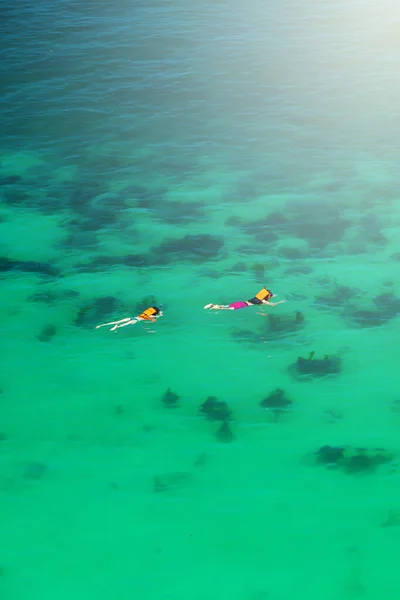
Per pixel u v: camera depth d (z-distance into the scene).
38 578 16.45
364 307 23.50
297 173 30.39
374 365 21.47
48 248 26.55
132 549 17.00
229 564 16.66
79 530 17.44
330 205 28.52
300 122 33.59
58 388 21.16
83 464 18.97
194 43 39.91
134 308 23.75
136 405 20.58
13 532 17.39
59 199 29.12
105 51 38.97
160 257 25.95
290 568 16.53
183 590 16.16
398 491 18.03
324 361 21.62
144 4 44.34
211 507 17.84
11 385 21.23
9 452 19.31
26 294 24.39
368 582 16.22
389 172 30.30
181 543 17.09
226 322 23.09
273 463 18.81
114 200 29.02
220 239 26.83
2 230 27.42
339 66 37.81
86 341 22.61
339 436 19.44
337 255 25.83
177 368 21.66
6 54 38.50
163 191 29.47
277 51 39.22
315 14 43.16
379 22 42.16
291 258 25.75
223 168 30.78
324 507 17.75
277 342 22.33
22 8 43.66
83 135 32.84
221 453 19.11
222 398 20.64
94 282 24.89
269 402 20.45
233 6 44.16
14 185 29.89
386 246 26.22
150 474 18.67
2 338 22.75
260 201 28.78
